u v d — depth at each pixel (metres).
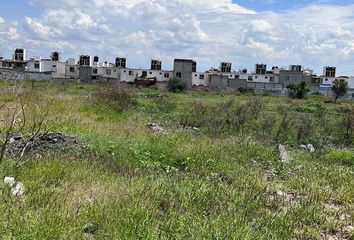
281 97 67.06
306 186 8.69
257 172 9.45
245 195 7.07
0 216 4.68
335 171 10.55
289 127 18.64
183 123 19.31
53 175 6.78
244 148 11.75
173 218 5.41
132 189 6.41
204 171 8.76
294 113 29.44
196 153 9.81
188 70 96.25
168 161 9.37
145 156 9.25
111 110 20.06
